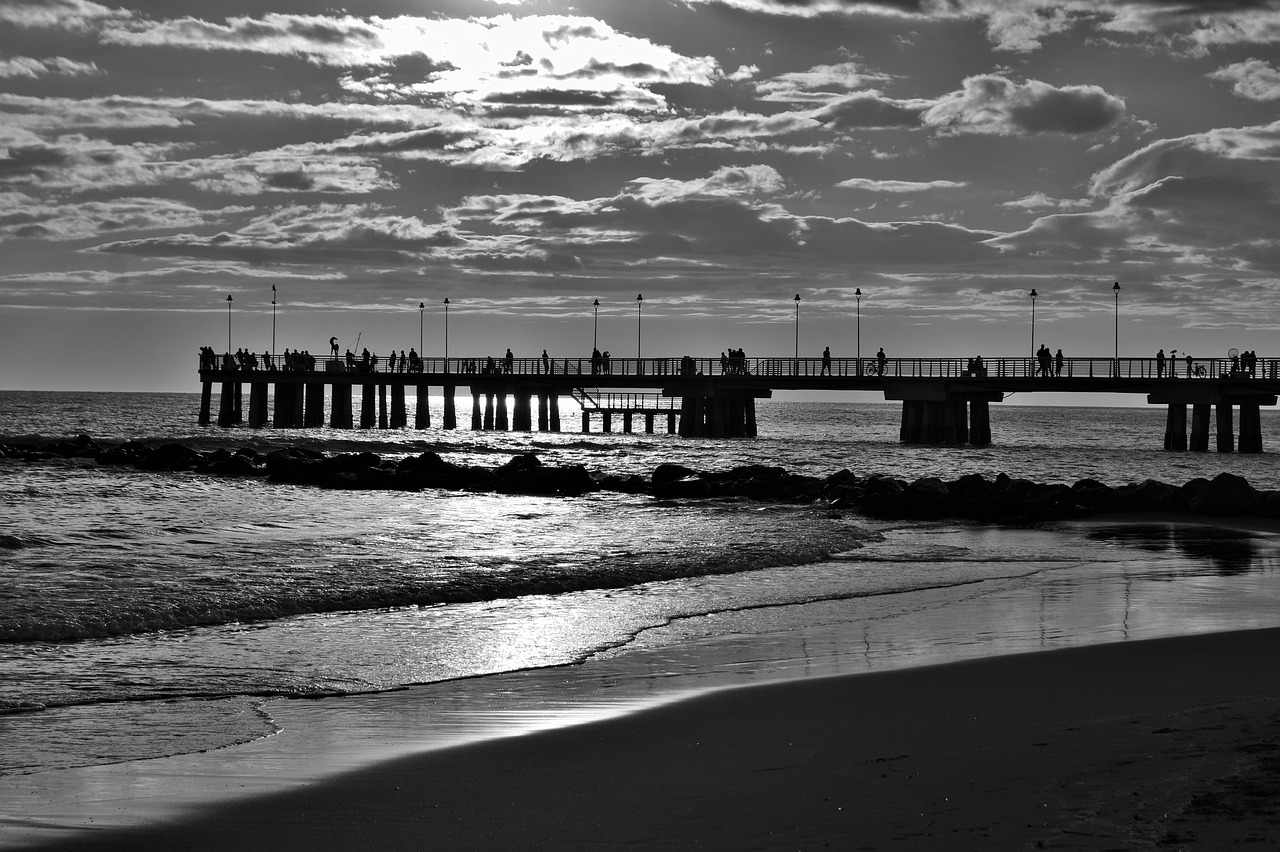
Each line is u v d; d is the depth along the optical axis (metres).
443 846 7.00
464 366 87.38
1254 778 7.46
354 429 90.38
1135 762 7.91
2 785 8.34
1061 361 70.44
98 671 12.43
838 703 10.40
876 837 6.78
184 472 47.56
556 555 22.66
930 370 73.06
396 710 10.66
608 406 92.94
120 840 7.19
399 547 24.09
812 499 37.12
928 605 17.11
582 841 6.98
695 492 39.56
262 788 8.19
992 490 34.31
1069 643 13.60
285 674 12.31
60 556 21.86
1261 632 13.74
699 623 15.63
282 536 26.19
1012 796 7.33
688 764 8.55
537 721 10.12
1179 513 32.53
